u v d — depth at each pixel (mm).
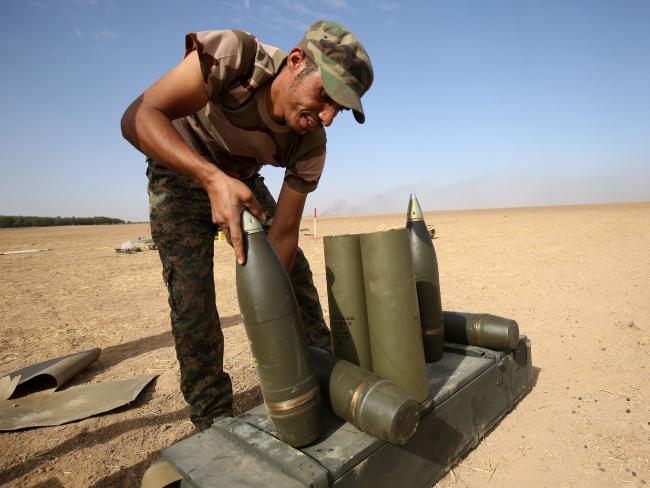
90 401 2781
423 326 2184
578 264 6961
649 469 1846
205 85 1625
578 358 3084
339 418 1697
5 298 6832
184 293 2010
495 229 16562
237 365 3334
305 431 1471
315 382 1520
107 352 3949
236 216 1464
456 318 2430
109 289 7367
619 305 4355
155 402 2820
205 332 2064
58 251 15844
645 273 5883
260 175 2451
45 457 2221
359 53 1526
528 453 1999
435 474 1788
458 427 1927
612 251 8234
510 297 4988
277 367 1444
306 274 2547
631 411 2314
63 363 3213
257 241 1472
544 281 5770
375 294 1700
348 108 1536
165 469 1515
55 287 7746
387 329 1685
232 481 1374
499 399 2254
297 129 1719
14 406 2768
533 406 2432
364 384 1542
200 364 2068
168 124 1552
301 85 1578
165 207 2008
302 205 2004
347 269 1786
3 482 2025
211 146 1968
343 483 1396
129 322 5035
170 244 2008
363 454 1470
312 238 15750
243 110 1766
